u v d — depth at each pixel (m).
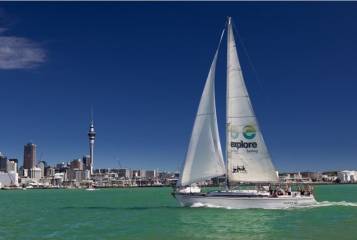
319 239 41.19
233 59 62.31
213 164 61.19
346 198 136.12
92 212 77.69
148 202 120.75
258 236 43.25
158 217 60.56
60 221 61.66
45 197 194.75
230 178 61.84
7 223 60.06
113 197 177.62
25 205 114.00
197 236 43.72
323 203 76.44
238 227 49.03
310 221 53.91
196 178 61.16
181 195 63.84
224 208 61.34
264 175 61.97
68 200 149.50
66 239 43.84
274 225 50.34
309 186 66.19
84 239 43.53
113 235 45.78
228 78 62.53
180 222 53.44
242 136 62.12
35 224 58.12
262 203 60.69
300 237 42.41
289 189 63.94
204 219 54.97
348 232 45.34
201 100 62.09
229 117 62.34
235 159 62.03
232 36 62.41
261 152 62.00
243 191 60.91
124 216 66.12
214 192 61.66
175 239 42.25
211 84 62.00
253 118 62.03
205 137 61.47
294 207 62.44
